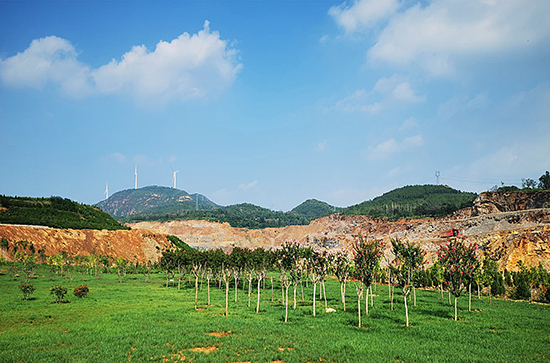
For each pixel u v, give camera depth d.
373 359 23.61
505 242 84.06
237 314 40.50
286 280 46.09
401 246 39.81
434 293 63.81
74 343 26.45
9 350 24.62
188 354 23.91
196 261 67.06
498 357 24.55
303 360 23.31
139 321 34.97
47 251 106.12
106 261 102.06
